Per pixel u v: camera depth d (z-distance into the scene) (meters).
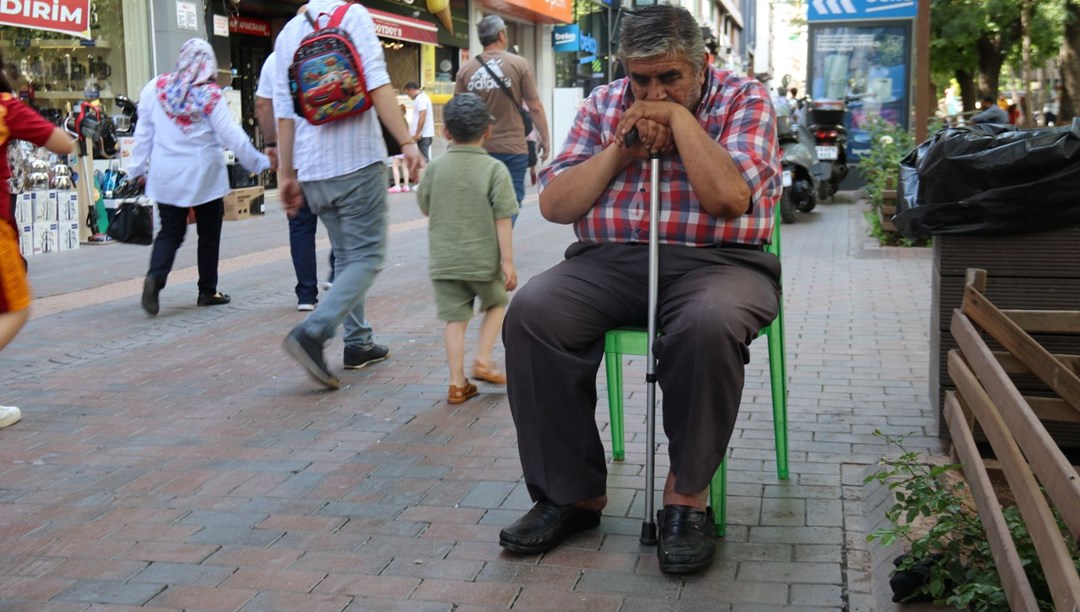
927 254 9.94
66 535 3.62
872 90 17.80
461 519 3.70
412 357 6.19
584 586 3.14
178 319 7.43
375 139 5.45
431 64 22.19
